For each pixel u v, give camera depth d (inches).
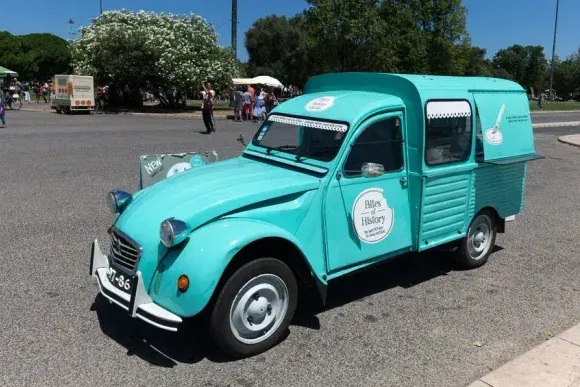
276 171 167.9
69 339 149.6
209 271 128.6
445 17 1227.9
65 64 2516.0
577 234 278.7
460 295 192.5
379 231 173.3
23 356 139.6
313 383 132.6
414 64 1197.7
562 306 184.5
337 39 1034.1
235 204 141.9
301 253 147.1
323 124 169.3
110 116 1015.0
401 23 1174.3
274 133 188.1
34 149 496.1
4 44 2468.0
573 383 131.6
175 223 132.0
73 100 1011.9
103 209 287.9
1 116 724.0
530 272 219.0
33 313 164.4
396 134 175.9
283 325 149.7
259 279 140.5
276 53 2244.1
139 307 134.6
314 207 154.8
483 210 216.8
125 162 437.7
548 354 145.5
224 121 956.0
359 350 149.9
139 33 1114.1
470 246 216.2
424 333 161.5
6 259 208.5
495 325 168.1
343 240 163.3
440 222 192.7
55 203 296.7
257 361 142.3
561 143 720.3
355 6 1016.9
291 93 2228.1
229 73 1243.8
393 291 194.9
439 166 185.2
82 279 192.2
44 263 205.9
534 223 299.9
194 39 1194.6
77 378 130.7
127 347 146.6
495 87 211.5
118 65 1104.2
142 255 137.6
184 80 1152.2
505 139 212.1
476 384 130.6
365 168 157.2
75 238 237.1
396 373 138.3
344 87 200.7
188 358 142.5
